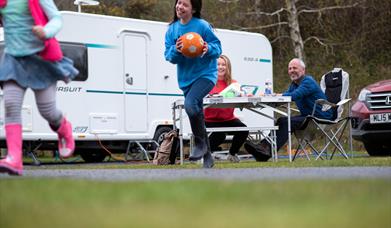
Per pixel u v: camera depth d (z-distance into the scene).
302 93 20.92
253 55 33.84
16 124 11.41
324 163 15.83
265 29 53.41
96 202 6.12
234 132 21.61
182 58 14.96
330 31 53.41
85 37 27.73
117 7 55.25
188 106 14.79
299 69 21.58
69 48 27.16
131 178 10.10
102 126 28.16
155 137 29.89
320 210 5.15
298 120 20.81
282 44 53.44
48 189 7.65
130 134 29.05
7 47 11.39
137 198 6.32
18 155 11.40
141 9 56.34
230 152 21.91
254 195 6.37
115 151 30.33
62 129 12.01
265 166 15.50
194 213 5.09
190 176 10.55
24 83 11.36
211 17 52.88
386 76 50.12
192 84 15.02
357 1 52.09
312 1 53.84
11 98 11.35
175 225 4.49
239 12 52.97
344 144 39.38
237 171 12.21
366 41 52.53
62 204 6.06
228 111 21.39
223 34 32.56
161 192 6.78
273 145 20.61
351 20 53.47
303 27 53.81
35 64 11.41
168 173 12.25
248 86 33.50
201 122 15.08
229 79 22.03
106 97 28.34
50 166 24.50
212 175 10.75
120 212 5.28
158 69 30.14
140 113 29.44
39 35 11.03
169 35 15.42
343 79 22.00
